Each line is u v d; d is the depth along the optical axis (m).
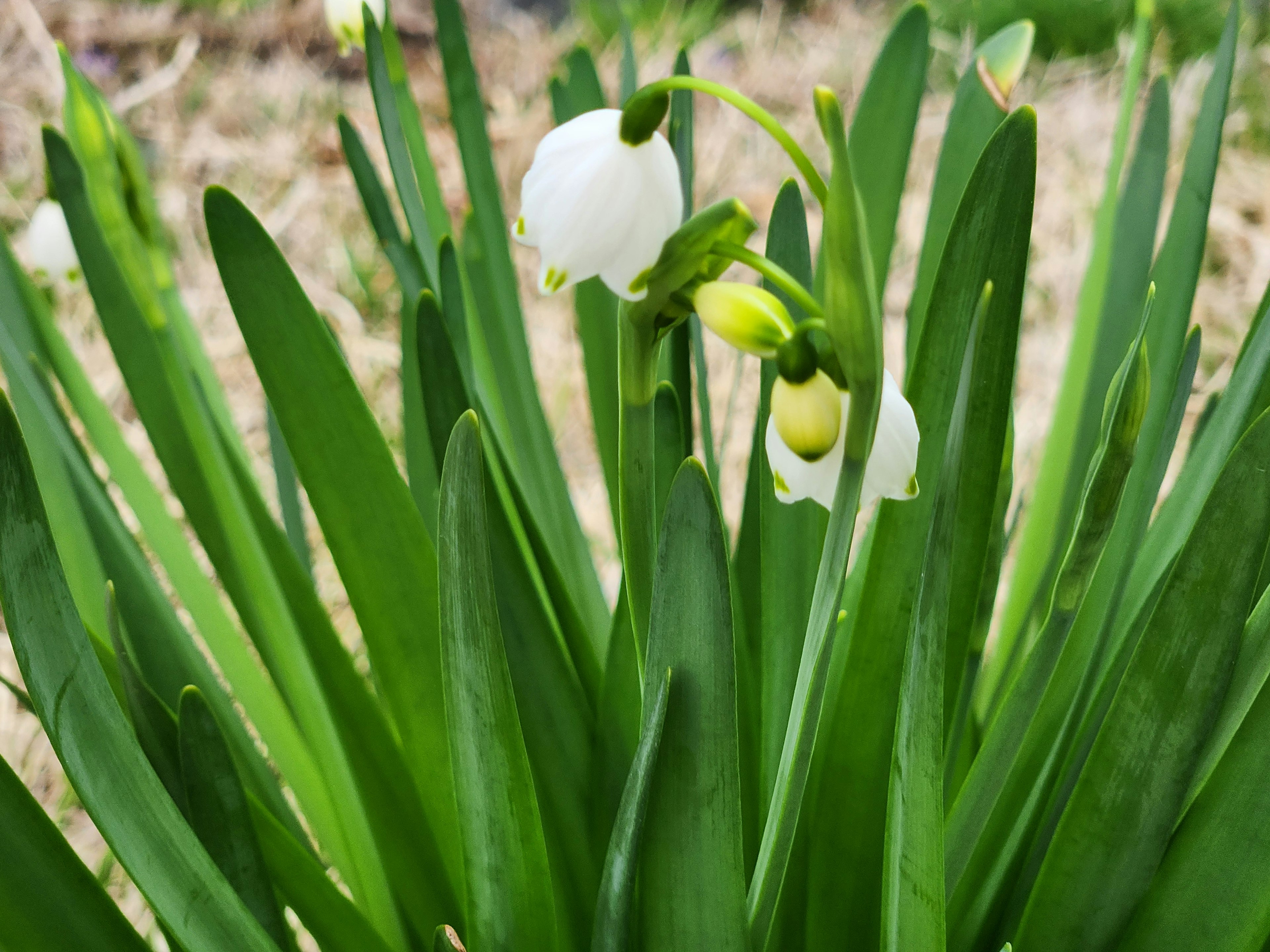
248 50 1.47
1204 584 0.31
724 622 0.30
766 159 1.24
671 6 1.65
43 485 0.37
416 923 0.37
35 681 0.30
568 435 0.89
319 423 0.35
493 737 0.32
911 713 0.31
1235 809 0.32
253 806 0.35
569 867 0.37
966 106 0.38
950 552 0.30
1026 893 0.35
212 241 0.33
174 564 0.39
